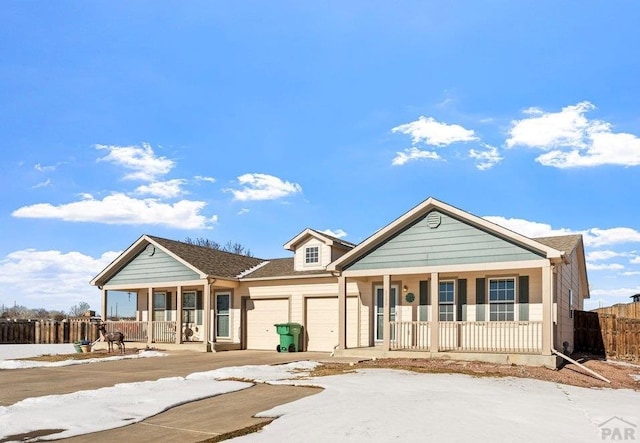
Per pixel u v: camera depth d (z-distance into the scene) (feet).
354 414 29.43
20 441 25.90
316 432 25.96
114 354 70.28
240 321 81.51
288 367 52.03
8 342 112.78
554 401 35.19
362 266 64.75
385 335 62.64
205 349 75.56
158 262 82.23
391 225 62.44
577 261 79.71
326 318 75.36
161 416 30.83
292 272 79.05
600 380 49.26
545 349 54.13
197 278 78.43
